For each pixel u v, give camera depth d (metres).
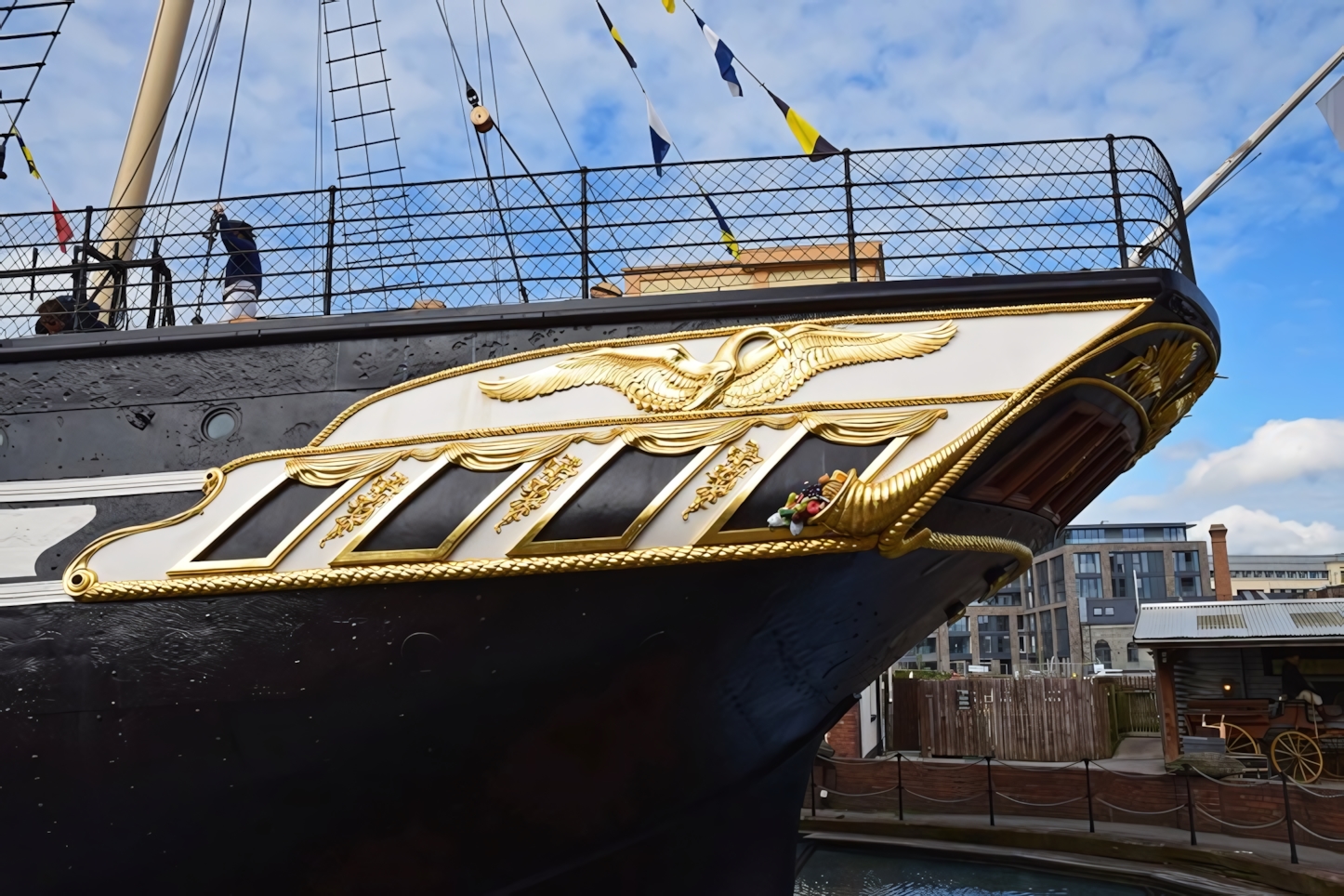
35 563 6.64
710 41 8.54
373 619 6.20
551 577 6.05
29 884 6.60
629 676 6.34
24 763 6.44
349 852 6.66
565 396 6.32
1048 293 6.24
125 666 6.36
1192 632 19.00
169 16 10.73
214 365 6.96
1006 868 13.74
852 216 6.98
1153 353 6.43
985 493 6.39
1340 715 17.91
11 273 7.60
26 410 7.01
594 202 7.18
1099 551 84.44
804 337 6.21
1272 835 13.77
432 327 6.74
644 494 6.00
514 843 6.77
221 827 6.53
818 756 17.19
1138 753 22.28
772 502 5.91
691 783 6.95
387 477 6.29
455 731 6.38
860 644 7.02
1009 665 93.38
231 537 6.39
